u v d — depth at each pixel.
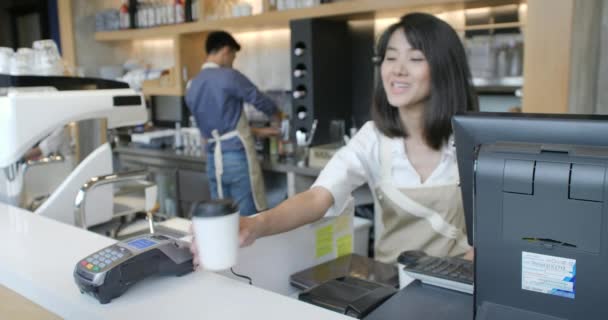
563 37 2.18
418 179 1.60
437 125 1.54
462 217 1.62
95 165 1.90
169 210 4.28
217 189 3.67
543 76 2.26
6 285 1.14
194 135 4.28
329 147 3.43
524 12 3.13
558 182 0.66
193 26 4.27
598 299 0.67
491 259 0.74
